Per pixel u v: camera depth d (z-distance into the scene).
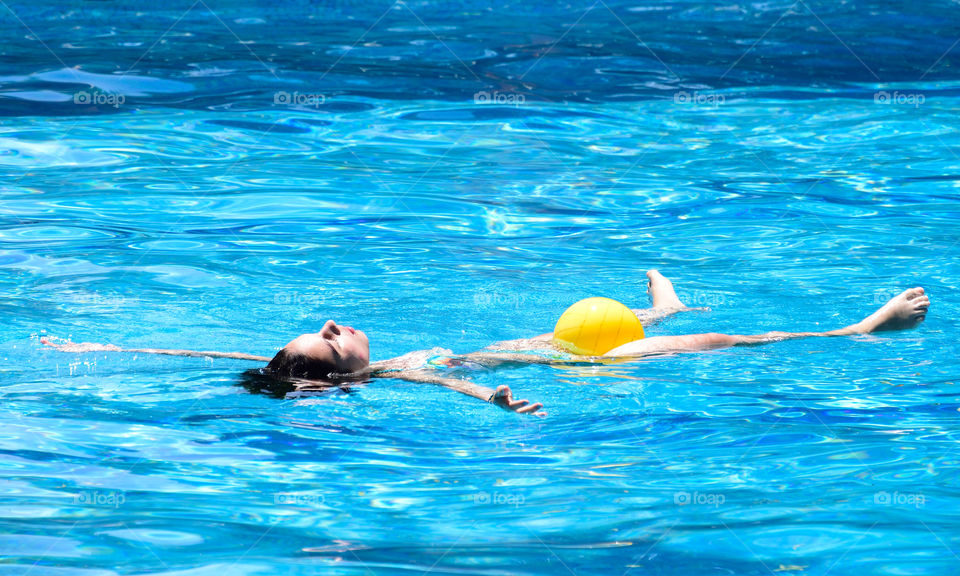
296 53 20.11
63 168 13.38
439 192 12.77
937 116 15.96
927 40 21.17
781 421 6.03
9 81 17.45
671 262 10.20
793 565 4.12
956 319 8.27
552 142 15.02
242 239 10.87
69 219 11.37
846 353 7.46
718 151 14.51
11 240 10.56
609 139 15.16
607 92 17.67
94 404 6.42
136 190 12.54
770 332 7.93
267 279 9.59
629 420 6.12
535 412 5.89
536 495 4.95
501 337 8.16
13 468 5.29
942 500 4.77
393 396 6.66
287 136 15.16
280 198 12.41
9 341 7.74
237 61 19.39
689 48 20.78
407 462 5.46
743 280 9.57
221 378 7.02
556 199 12.52
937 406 6.23
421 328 8.34
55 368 7.15
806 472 5.18
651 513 4.69
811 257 10.25
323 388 6.85
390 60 19.72
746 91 17.72
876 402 6.34
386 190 12.80
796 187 12.81
